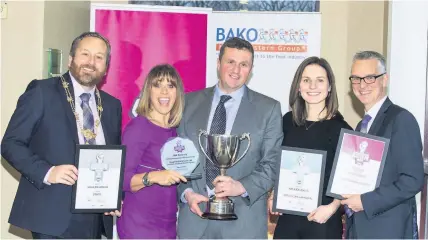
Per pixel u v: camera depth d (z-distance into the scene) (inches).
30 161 107.3
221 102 122.7
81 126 114.7
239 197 119.5
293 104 120.2
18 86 165.2
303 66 118.3
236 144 115.0
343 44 218.5
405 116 110.6
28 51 166.2
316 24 195.5
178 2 220.8
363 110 211.5
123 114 184.4
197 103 125.0
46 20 169.3
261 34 196.2
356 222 113.7
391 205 107.6
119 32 185.0
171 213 117.3
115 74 184.4
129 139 116.1
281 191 116.6
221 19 197.2
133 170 114.9
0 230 165.0
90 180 110.5
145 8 186.1
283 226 119.2
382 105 115.2
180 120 120.4
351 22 215.5
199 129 121.6
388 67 138.4
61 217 110.9
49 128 111.4
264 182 117.1
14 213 113.3
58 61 177.0
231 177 118.7
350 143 112.3
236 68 119.6
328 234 115.3
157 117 118.8
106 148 111.1
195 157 115.7
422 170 109.3
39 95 111.5
